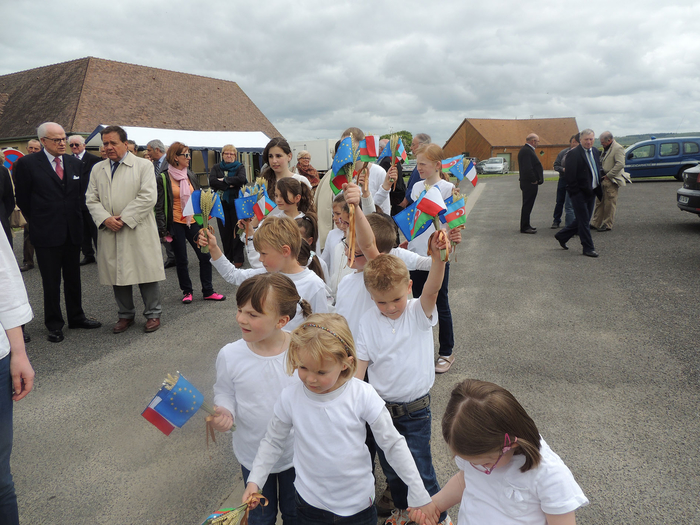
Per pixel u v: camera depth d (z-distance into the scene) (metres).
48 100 25.98
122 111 26.19
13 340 1.99
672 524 2.16
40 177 4.63
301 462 1.72
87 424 3.29
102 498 2.56
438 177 3.76
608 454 2.67
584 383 3.46
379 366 2.08
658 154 17.84
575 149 7.09
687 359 3.71
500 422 1.33
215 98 31.20
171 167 5.77
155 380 3.90
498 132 60.16
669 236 8.27
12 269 2.01
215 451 2.96
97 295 6.53
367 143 2.18
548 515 1.38
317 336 1.55
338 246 3.04
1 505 1.95
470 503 1.50
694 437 2.77
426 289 2.02
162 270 5.00
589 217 7.21
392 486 2.11
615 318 4.68
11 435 1.98
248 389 1.88
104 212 4.71
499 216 12.06
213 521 1.54
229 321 5.25
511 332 4.50
